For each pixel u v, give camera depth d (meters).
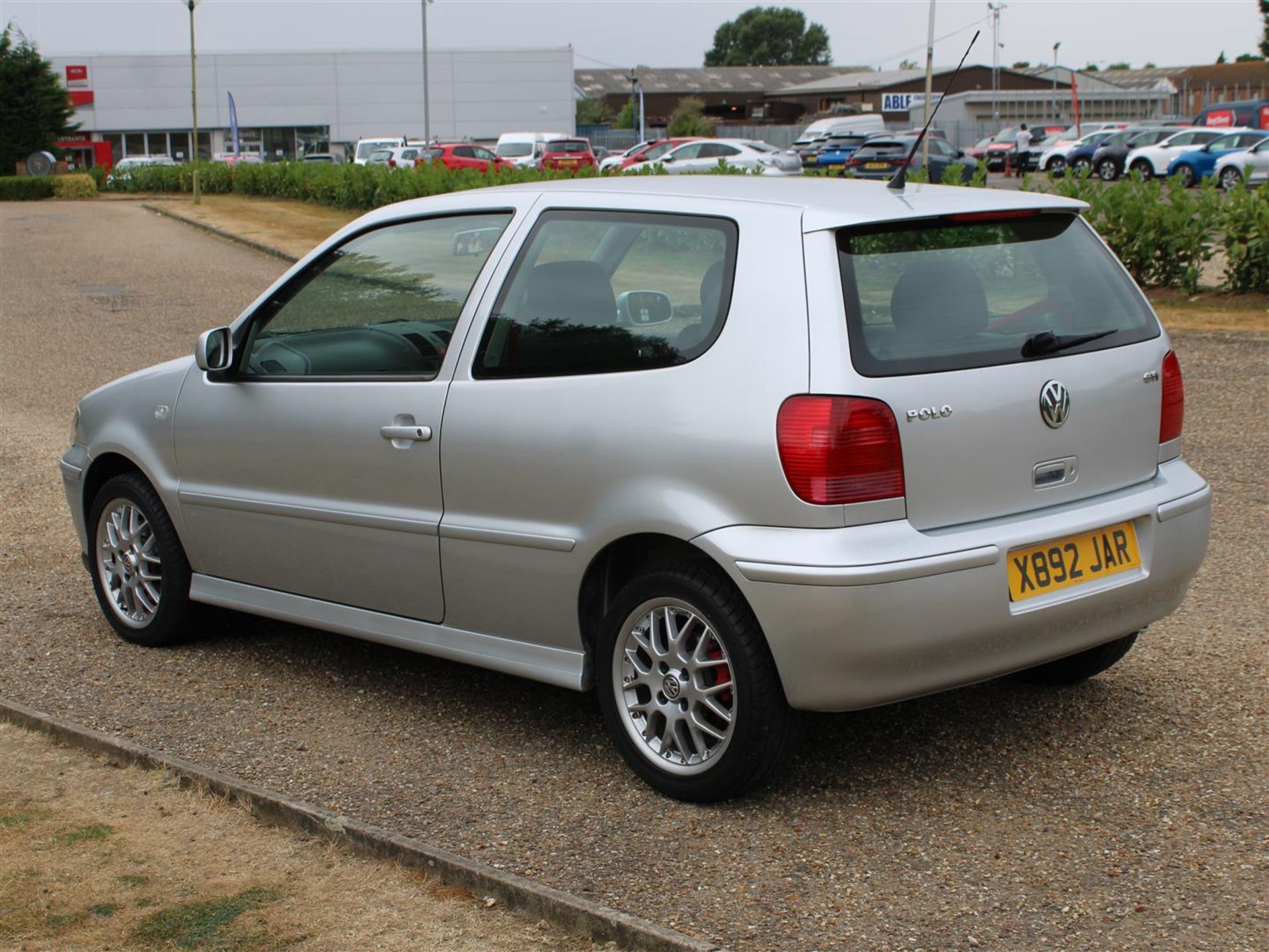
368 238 4.95
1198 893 3.42
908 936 3.24
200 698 5.00
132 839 3.82
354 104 76.88
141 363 13.71
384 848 3.65
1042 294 4.12
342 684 5.14
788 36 169.00
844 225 3.81
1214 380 11.01
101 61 74.81
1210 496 4.42
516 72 77.69
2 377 12.99
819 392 3.64
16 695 5.05
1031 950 3.17
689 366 3.88
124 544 5.65
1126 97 79.56
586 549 4.06
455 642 4.57
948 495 3.77
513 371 4.32
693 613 3.90
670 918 3.34
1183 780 4.10
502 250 4.50
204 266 23.47
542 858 3.68
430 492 4.51
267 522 5.05
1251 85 80.38
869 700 3.73
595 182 4.58
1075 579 3.98
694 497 3.81
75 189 49.12
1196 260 14.95
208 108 76.00
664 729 4.09
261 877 3.59
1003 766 4.23
